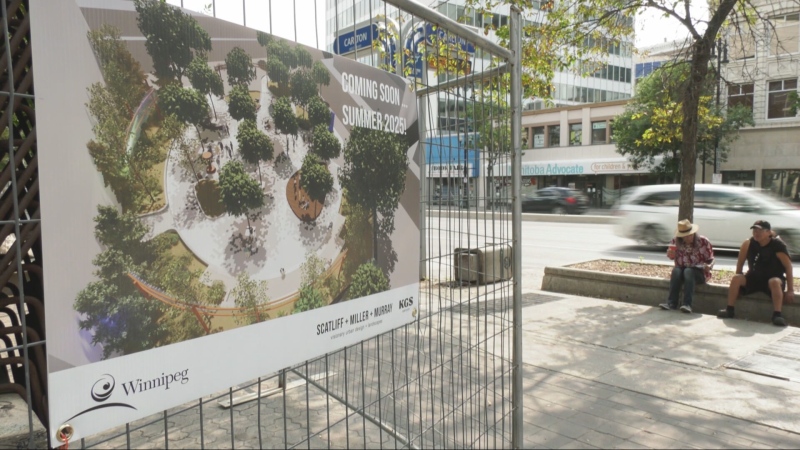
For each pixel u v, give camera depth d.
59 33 1.36
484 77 3.33
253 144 1.91
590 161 38.34
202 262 1.75
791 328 6.38
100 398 1.48
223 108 1.80
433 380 4.30
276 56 1.99
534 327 6.50
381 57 4.08
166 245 1.63
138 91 1.54
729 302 6.88
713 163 29.25
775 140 28.94
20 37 1.42
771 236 6.64
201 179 1.73
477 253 3.01
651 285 7.77
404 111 2.70
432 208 2.95
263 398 4.07
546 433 3.65
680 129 10.30
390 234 2.64
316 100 2.18
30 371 1.52
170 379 1.66
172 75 1.63
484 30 8.70
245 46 1.87
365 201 2.47
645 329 6.41
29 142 1.47
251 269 1.92
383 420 3.62
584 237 18.94
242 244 1.88
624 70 46.69
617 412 4.02
